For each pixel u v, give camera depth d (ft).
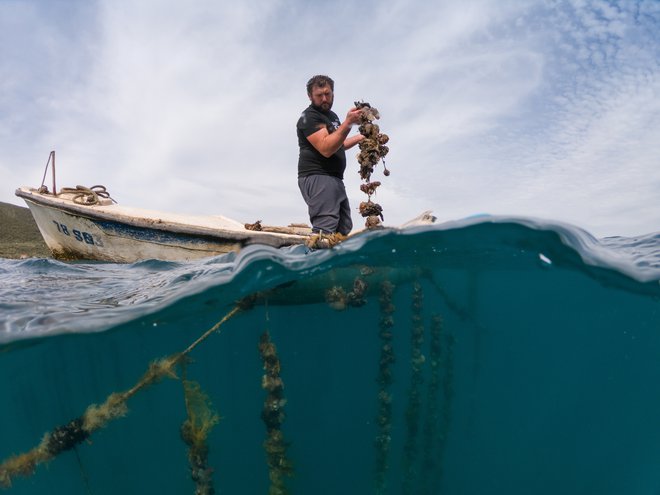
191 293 8.80
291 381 13.44
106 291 12.69
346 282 9.79
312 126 10.65
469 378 14.98
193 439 8.79
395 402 12.39
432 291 11.45
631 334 14.23
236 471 11.76
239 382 12.44
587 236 9.52
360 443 14.21
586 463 17.07
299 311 10.79
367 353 13.35
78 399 12.59
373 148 9.30
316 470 13.61
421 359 11.26
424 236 8.29
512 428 17.06
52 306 10.80
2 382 11.88
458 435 14.66
